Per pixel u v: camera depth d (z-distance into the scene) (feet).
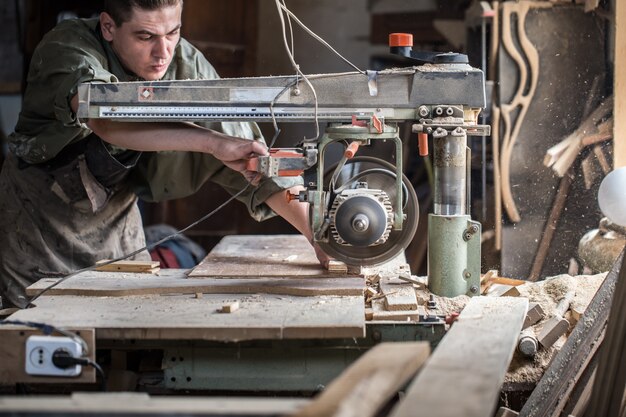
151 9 9.63
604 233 12.28
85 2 21.22
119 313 8.16
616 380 8.14
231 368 8.05
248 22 19.98
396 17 18.71
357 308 8.23
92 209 11.30
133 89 9.04
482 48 14.99
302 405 5.62
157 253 16.66
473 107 9.01
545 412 8.43
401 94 8.98
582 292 9.73
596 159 14.51
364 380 5.65
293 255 10.54
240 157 9.14
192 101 9.03
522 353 8.83
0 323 7.81
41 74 10.04
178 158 11.37
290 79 8.98
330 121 9.04
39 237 11.19
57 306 8.45
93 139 10.87
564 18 14.51
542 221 14.89
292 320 7.82
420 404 5.65
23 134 10.75
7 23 22.91
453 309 8.88
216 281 9.25
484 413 5.50
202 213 20.59
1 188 11.34
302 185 10.70
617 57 14.08
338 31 19.83
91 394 5.94
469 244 9.21
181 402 5.72
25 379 7.67
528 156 14.87
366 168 9.64
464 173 9.26
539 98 14.73
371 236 9.02
